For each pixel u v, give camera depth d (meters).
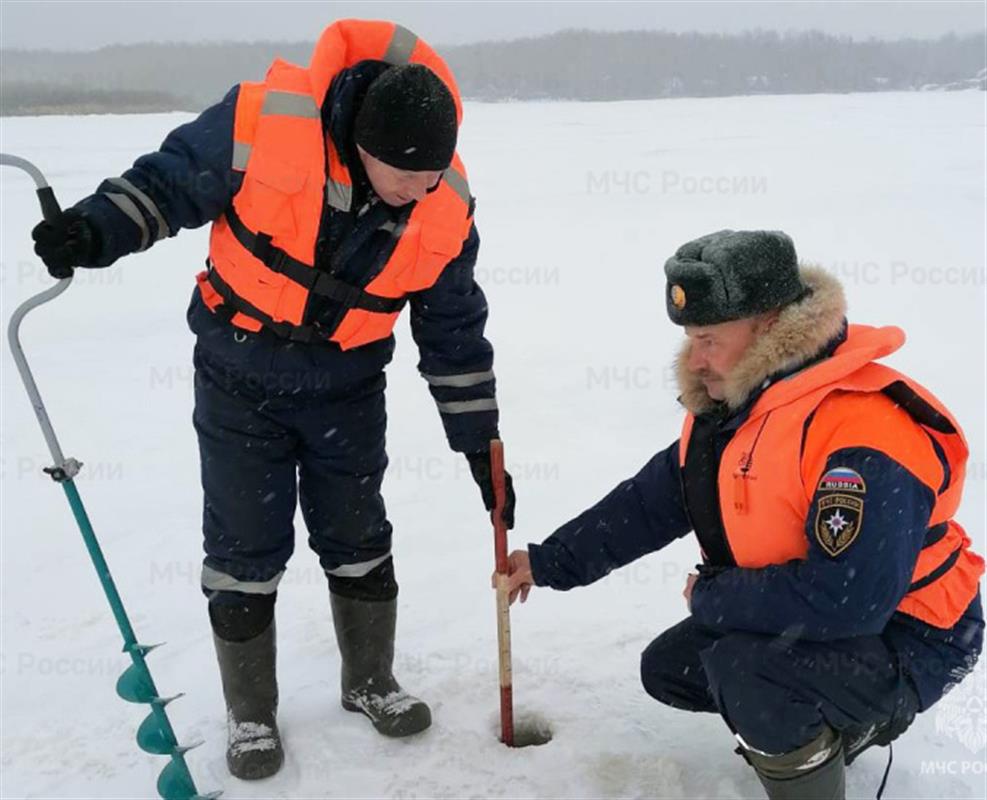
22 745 2.73
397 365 6.43
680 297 2.20
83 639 3.28
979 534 3.74
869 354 2.12
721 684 2.23
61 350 6.96
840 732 2.21
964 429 4.89
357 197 2.30
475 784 2.55
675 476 2.56
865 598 2.06
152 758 2.69
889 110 37.88
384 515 2.78
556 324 7.29
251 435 2.50
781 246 2.18
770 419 2.19
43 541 4.00
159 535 4.05
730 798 2.45
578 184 15.63
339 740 2.73
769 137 23.92
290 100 2.22
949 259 9.30
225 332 2.43
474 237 2.56
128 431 5.29
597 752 2.63
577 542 2.62
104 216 2.14
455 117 2.20
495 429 2.67
